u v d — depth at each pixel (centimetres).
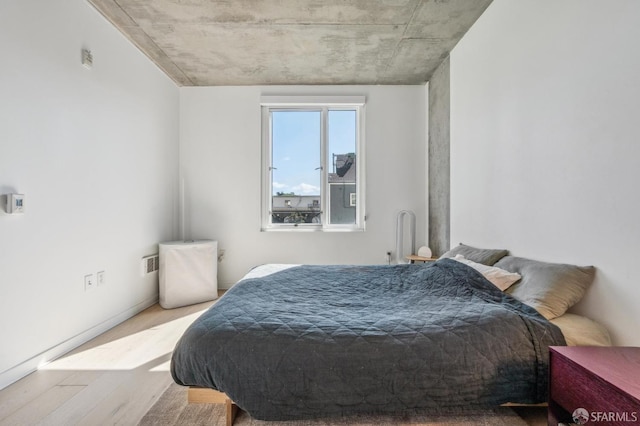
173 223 388
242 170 404
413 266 263
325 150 410
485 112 254
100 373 195
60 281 220
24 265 193
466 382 128
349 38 297
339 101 398
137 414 155
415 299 177
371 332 134
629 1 138
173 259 331
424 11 256
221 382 129
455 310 152
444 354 129
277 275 230
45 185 208
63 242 223
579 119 164
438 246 360
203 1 244
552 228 183
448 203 331
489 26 248
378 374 126
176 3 246
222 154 403
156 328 271
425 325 138
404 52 323
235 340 132
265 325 138
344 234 403
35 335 200
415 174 402
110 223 273
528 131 203
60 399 168
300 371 126
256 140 403
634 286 138
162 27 279
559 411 117
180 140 403
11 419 152
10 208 183
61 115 221
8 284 184
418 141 402
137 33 288
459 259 232
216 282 366
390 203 403
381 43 306
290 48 315
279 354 128
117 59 281
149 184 335
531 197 200
